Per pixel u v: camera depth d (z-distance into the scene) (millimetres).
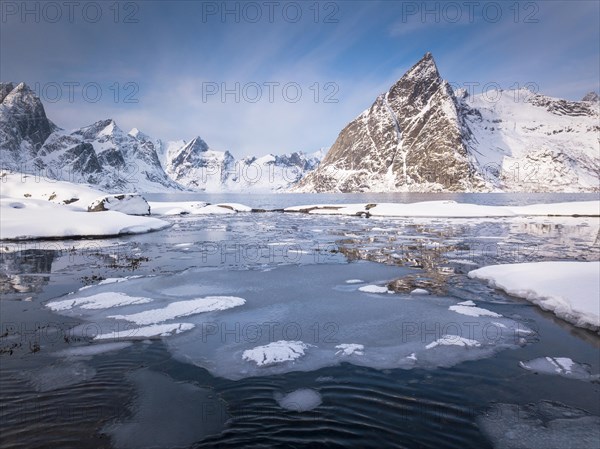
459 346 8617
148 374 7336
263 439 5301
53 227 28859
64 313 10938
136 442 5242
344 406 6191
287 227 37281
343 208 56906
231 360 7953
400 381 7039
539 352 8305
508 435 5414
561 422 5750
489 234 30344
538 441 5289
